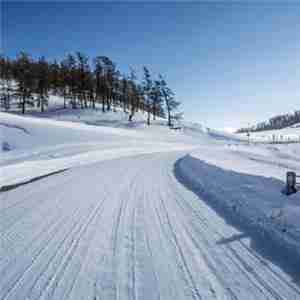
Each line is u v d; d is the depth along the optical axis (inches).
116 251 157.1
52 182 365.1
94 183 365.4
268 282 125.9
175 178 424.8
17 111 2471.7
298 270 136.3
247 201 249.9
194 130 2637.8
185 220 213.3
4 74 3029.0
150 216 222.8
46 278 128.3
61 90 2876.5
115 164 611.2
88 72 2667.3
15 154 640.4
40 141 859.4
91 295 115.3
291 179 256.2
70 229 191.2
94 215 223.6
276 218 198.5
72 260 145.9
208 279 128.5
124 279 127.8
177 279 128.3
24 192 303.1
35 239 173.2
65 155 693.9
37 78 2522.1
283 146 2314.2
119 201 270.5
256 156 1095.6
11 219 211.8
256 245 165.6
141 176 438.3
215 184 339.6
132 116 2600.9
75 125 1400.1
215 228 195.3
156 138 1817.2
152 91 2536.9
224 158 780.6
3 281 125.9
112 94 2763.3
